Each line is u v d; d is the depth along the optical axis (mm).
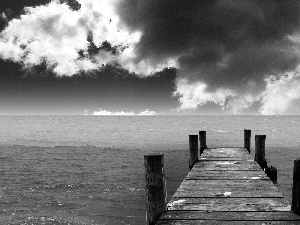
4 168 21906
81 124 159750
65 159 27312
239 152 11633
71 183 16438
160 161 3982
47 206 12180
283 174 18500
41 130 94562
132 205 12312
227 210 4383
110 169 21484
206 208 4480
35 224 10164
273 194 5309
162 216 4059
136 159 27391
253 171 7719
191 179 6734
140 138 58812
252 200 4926
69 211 11594
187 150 35406
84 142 48812
